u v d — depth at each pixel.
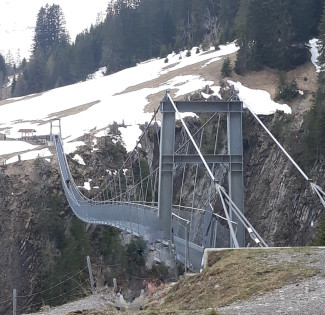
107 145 75.25
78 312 19.44
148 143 75.94
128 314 18.33
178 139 72.88
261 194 66.31
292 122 70.50
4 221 63.78
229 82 84.06
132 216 42.59
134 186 54.50
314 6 87.94
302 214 61.06
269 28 85.38
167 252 36.25
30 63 168.62
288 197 63.25
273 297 17.52
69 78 152.00
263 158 68.75
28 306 56.66
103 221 50.88
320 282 18.17
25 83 156.00
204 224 33.34
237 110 37.91
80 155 73.69
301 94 76.62
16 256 61.19
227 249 23.20
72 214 65.31
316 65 83.50
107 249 55.50
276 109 73.94
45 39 197.38
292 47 85.31
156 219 36.94
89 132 81.00
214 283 20.16
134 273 49.28
